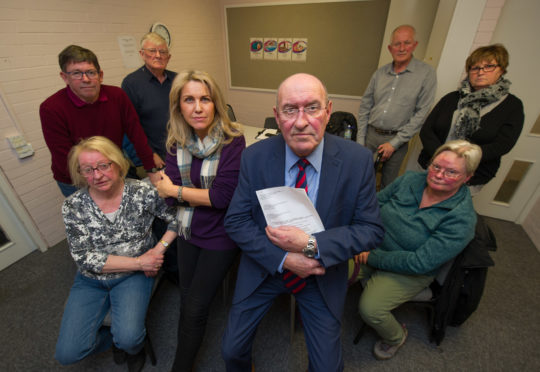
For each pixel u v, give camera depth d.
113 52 2.41
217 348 1.44
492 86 1.60
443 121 1.84
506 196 2.46
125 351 1.27
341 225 0.97
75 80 1.40
